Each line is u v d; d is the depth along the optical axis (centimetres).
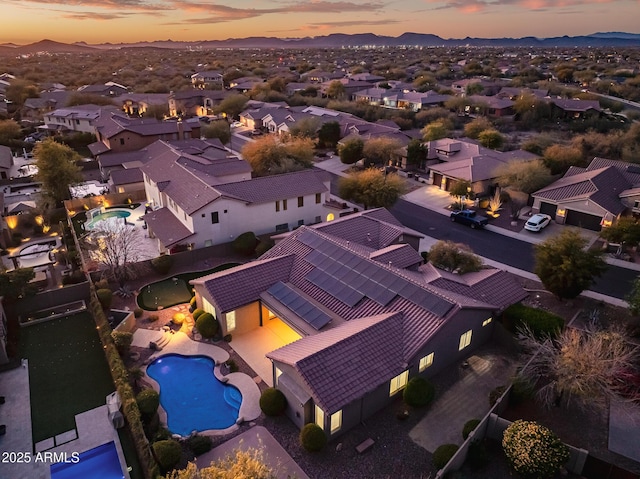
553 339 2923
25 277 3531
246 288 3397
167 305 3794
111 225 5006
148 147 7481
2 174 7075
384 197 5375
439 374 2983
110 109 10462
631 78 16138
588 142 7600
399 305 3014
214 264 4491
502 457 2359
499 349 3238
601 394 2483
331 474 2278
